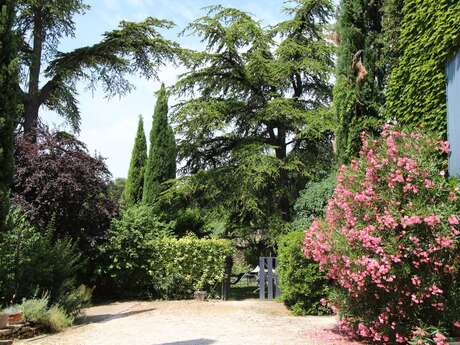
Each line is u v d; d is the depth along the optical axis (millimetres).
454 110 6938
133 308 11711
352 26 10758
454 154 6859
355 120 10375
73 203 11492
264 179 16703
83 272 13008
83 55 15516
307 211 14922
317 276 9836
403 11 8383
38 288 8984
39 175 10820
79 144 12109
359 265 6172
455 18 6941
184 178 18156
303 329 8062
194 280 13727
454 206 5910
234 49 17391
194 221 18938
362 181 6789
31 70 15508
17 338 7656
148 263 13859
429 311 6141
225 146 19125
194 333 7887
